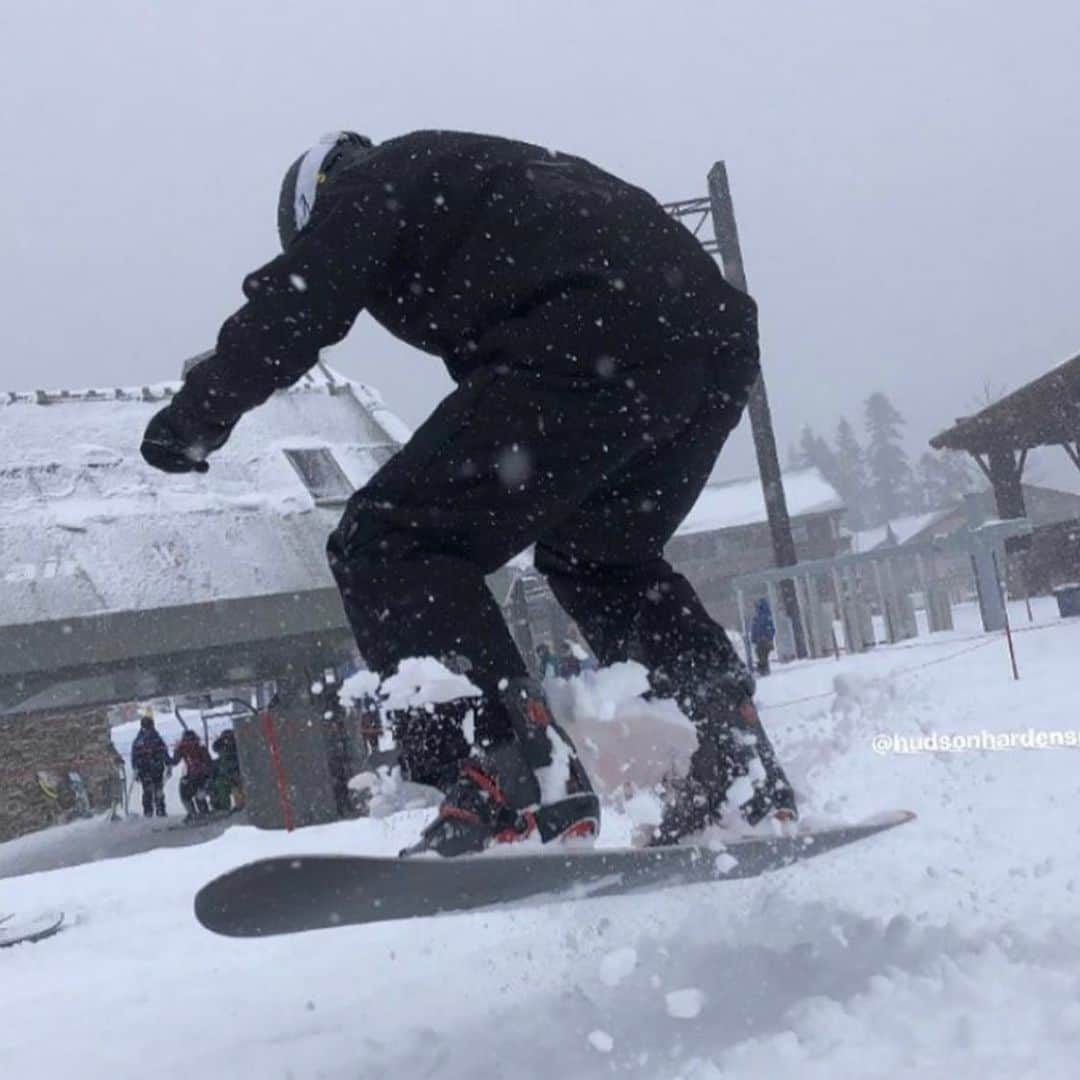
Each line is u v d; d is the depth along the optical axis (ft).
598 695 7.71
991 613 80.74
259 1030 9.70
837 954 8.39
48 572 57.47
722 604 226.79
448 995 9.48
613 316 7.47
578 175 7.84
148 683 60.64
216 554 60.29
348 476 66.95
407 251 7.66
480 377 7.47
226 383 7.39
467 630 7.34
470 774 7.30
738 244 87.97
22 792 94.68
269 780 51.08
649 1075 6.85
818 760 9.04
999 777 16.53
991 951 7.93
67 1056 9.97
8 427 66.18
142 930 20.02
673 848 6.88
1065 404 115.14
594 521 8.42
